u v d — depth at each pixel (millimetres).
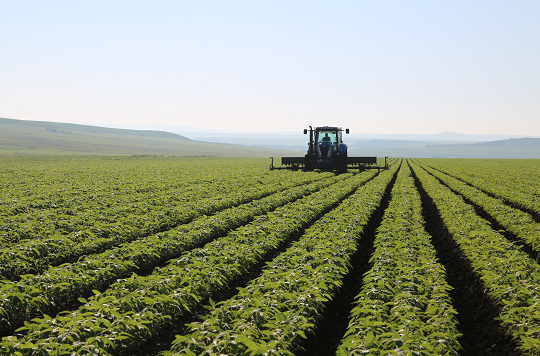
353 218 15398
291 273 8688
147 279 8391
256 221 15586
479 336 7477
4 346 5453
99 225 13758
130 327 6426
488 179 34781
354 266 11500
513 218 16391
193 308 8438
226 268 9555
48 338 5746
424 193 27828
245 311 6707
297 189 25031
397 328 6352
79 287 8914
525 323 6812
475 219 15531
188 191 24969
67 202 19250
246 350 5422
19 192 22422
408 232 13336
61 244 11555
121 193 23922
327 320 8047
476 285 9828
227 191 25484
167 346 6930
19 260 9984
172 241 12125
